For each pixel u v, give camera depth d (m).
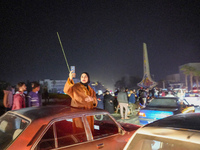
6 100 6.72
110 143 3.08
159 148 2.13
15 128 2.73
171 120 2.27
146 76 49.91
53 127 2.60
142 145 2.05
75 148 2.67
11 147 2.25
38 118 2.58
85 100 3.42
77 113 2.92
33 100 4.77
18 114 2.88
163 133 1.94
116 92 12.73
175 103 7.23
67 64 3.47
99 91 9.62
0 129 2.85
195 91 28.52
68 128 2.94
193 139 1.72
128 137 3.39
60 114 2.76
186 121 2.15
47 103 15.60
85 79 3.65
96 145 2.90
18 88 4.49
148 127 2.16
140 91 12.97
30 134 2.37
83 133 2.89
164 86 98.56
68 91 3.43
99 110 3.26
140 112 6.89
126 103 8.54
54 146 2.54
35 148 2.31
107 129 3.53
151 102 7.63
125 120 8.33
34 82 4.86
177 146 1.88
